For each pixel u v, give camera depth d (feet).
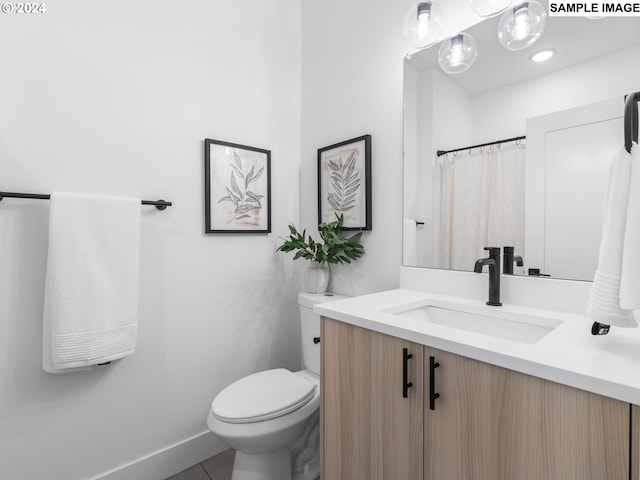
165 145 5.33
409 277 5.08
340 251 5.84
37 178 4.29
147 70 5.16
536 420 2.29
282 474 4.71
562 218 3.66
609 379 1.97
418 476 2.98
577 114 3.58
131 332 4.67
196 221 5.67
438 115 4.74
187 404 5.59
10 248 4.16
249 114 6.32
